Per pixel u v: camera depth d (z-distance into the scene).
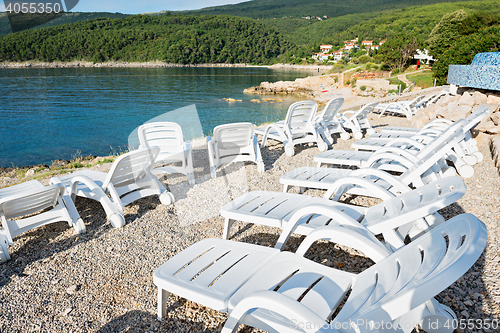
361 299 1.11
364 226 1.67
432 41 50.50
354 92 38.53
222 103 35.81
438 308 1.54
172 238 2.89
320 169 3.50
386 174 2.46
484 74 5.38
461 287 1.94
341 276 1.56
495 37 9.71
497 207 2.93
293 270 1.63
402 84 34.28
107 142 19.55
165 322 1.90
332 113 6.32
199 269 1.73
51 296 2.22
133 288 2.25
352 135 6.95
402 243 1.73
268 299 1.13
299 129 5.69
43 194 2.88
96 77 72.94
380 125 7.91
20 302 2.17
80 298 2.18
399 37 53.50
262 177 4.37
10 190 3.45
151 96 43.66
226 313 1.95
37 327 1.93
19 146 18.86
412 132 4.96
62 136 21.47
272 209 2.47
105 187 3.28
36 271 2.53
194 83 61.97
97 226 3.24
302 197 2.69
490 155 4.47
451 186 1.50
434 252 1.13
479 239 0.86
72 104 36.59
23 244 2.98
